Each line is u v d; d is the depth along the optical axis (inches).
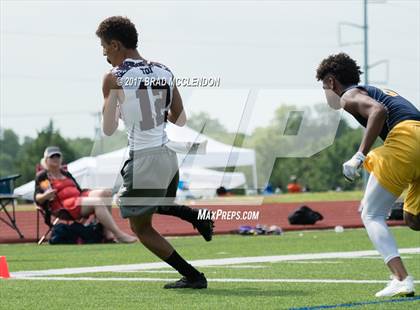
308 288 795.4
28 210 2755.9
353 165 704.4
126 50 775.7
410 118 724.0
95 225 1566.2
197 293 767.7
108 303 706.8
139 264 1112.8
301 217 2128.4
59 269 1045.8
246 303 690.8
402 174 716.0
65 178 1571.1
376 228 722.8
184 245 1485.0
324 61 752.3
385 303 671.1
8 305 703.7
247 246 1439.5
